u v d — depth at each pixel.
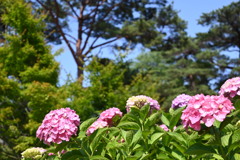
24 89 14.47
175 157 3.20
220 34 30.67
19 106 14.58
